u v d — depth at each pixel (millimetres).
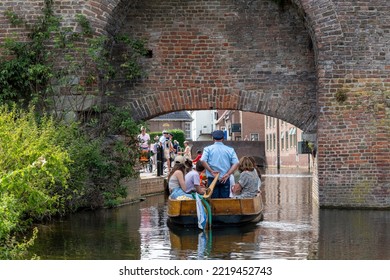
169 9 35969
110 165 32281
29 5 32438
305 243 22219
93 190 32469
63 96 32312
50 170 16969
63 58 32375
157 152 48844
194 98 36062
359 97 32562
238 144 106938
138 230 25609
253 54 36000
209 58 36062
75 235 24297
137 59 35906
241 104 36062
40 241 22953
